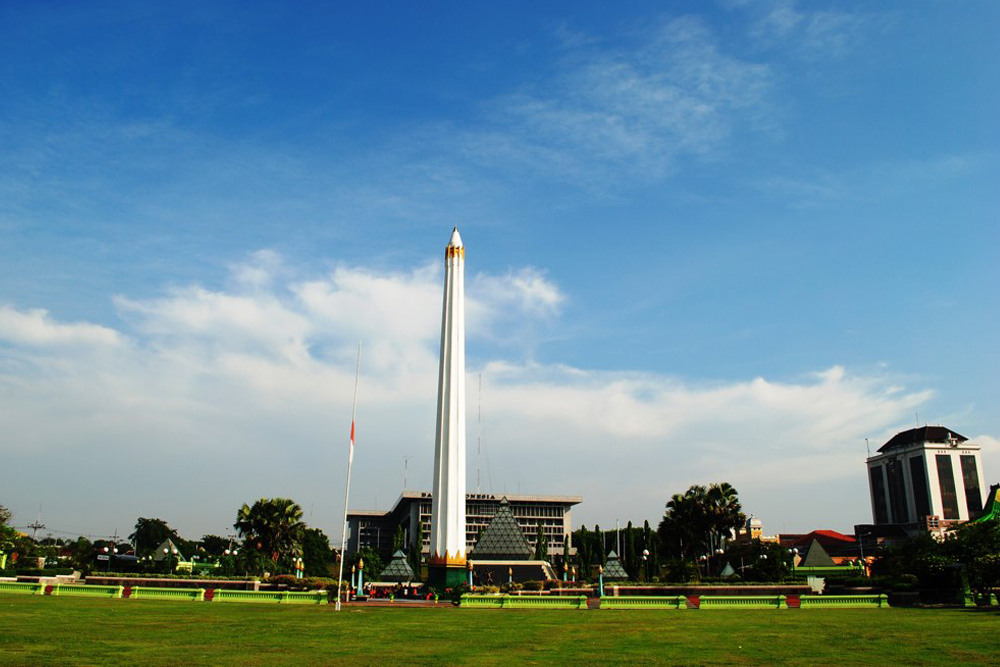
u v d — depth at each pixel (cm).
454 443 7375
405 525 19688
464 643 3014
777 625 3950
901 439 18262
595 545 13438
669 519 9731
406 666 2331
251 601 5600
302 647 2780
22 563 8719
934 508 16888
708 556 9806
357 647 2817
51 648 2520
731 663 2495
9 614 3731
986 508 7044
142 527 16700
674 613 4944
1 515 8875
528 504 18100
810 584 7425
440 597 6234
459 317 7650
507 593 6625
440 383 7544
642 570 9800
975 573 5891
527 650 2805
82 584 6328
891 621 4144
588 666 2386
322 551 13888
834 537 15275
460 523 7238
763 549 10425
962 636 3300
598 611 5138
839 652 2791
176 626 3453
